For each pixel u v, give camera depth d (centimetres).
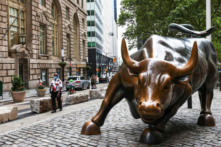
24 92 1361
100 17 7175
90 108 898
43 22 2758
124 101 1070
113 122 626
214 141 447
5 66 2031
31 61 2466
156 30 2450
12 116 733
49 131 538
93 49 5981
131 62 364
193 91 521
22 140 469
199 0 1973
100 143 439
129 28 2536
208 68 585
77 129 554
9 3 2198
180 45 498
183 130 536
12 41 2258
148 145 422
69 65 3525
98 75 6525
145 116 314
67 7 3606
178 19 1961
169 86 337
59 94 883
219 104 945
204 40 611
